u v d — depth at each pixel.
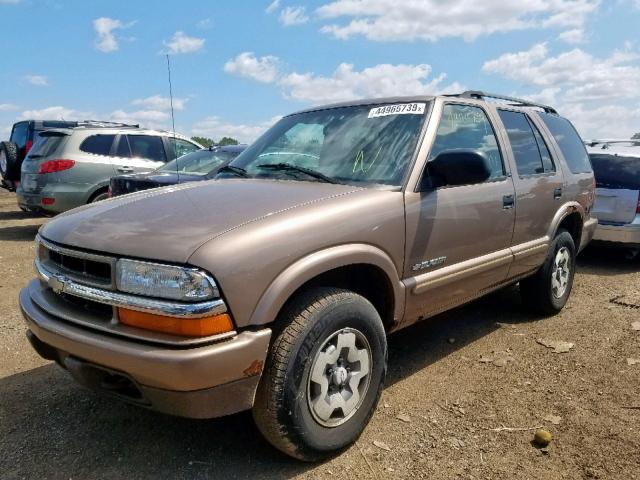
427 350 4.29
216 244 2.35
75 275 2.62
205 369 2.24
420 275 3.32
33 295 2.90
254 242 2.42
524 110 4.80
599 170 7.47
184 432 3.05
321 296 2.70
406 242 3.16
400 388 3.60
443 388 3.60
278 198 2.88
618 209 7.26
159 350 2.25
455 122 3.79
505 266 4.14
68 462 2.78
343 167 3.45
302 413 2.58
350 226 2.82
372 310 2.92
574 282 6.53
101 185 9.45
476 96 4.32
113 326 2.41
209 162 7.82
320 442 2.69
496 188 3.95
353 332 2.82
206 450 2.88
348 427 2.84
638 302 5.56
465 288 3.76
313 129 3.90
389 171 3.31
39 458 2.81
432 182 3.38
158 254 2.35
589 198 5.52
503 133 4.28
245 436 3.01
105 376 2.52
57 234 2.81
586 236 5.56
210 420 3.18
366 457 2.82
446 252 3.49
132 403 2.50
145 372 2.27
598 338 4.52
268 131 4.32
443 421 3.17
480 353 4.22
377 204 3.01
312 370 2.61
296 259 2.55
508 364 4.00
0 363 3.98
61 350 2.59
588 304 5.55
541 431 2.96
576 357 4.12
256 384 2.44
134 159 9.88
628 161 7.35
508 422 3.16
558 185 4.84
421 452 2.86
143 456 2.83
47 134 9.51
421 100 3.72
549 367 3.94
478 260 3.79
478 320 5.01
